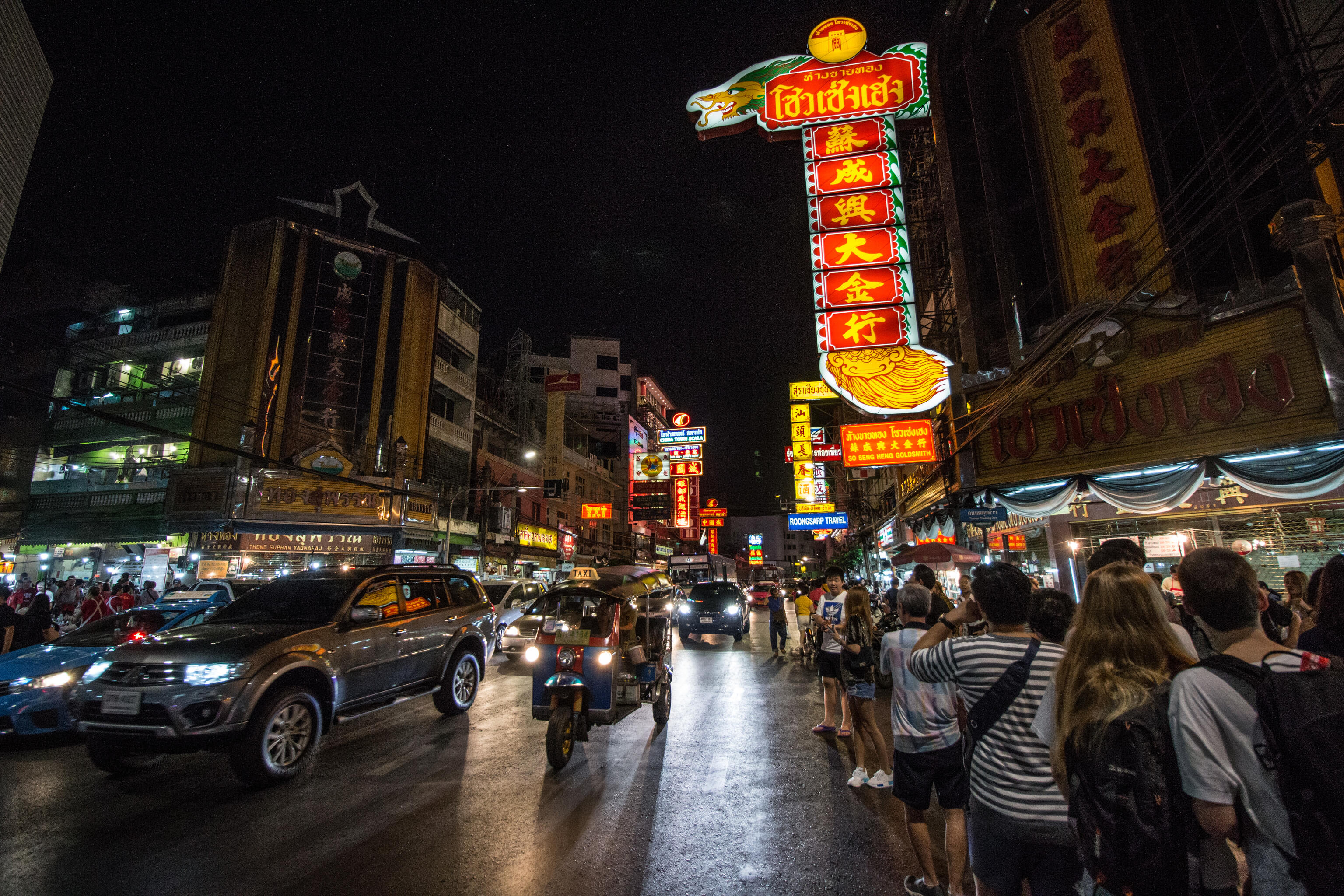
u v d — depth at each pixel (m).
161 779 5.89
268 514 24.36
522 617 13.52
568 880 3.90
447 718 8.24
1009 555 15.00
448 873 3.99
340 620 6.86
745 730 7.56
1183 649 2.07
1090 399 10.77
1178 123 10.57
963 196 13.49
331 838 4.50
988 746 2.50
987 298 12.93
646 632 7.73
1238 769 1.70
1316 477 8.37
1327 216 8.34
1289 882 1.61
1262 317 9.06
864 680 5.62
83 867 4.07
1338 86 5.19
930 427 13.66
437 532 29.34
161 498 25.94
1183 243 7.20
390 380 28.53
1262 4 9.44
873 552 32.06
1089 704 1.91
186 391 27.48
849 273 13.60
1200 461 9.45
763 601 40.94
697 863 4.14
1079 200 11.55
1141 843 1.70
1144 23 11.22
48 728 6.91
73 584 14.70
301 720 5.99
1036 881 2.38
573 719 6.28
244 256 27.12
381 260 29.50
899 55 14.44
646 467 62.47
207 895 3.71
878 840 4.48
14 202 8.93
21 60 8.91
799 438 33.47
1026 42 12.77
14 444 27.92
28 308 29.38
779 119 14.62
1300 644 3.20
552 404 46.84
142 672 5.53
